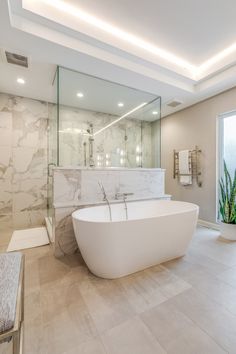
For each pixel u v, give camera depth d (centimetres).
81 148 335
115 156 376
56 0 180
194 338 114
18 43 196
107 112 369
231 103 301
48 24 188
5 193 326
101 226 165
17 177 335
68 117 320
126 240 173
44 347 109
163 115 431
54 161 301
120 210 262
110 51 229
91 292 157
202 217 353
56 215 225
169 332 119
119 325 124
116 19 200
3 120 324
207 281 173
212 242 268
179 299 149
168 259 211
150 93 316
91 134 349
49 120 352
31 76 269
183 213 208
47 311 136
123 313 135
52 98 331
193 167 369
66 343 112
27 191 343
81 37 205
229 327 122
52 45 199
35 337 115
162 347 109
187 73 290
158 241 194
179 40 231
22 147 339
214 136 329
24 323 125
